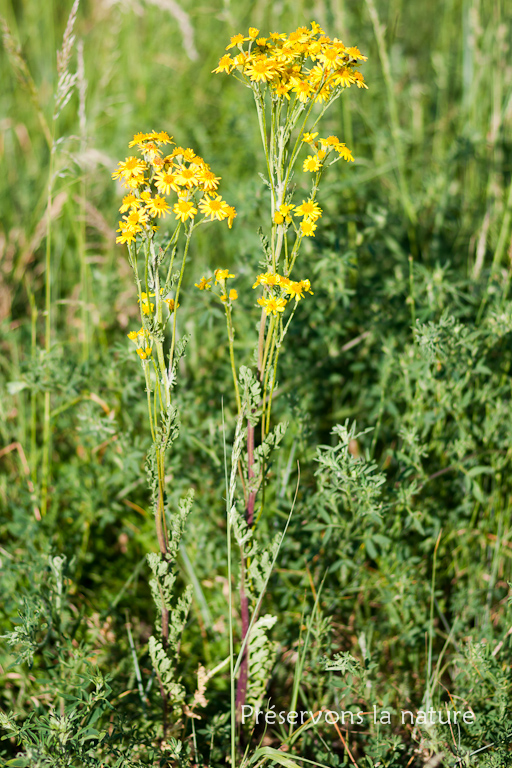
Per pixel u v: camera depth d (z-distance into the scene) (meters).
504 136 3.59
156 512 1.68
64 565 2.06
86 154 2.68
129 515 2.71
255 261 2.77
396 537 2.22
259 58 1.47
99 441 2.48
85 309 2.76
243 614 1.80
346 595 2.31
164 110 4.41
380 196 3.57
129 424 2.57
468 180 3.72
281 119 1.54
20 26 4.94
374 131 3.57
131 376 2.65
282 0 4.06
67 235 3.56
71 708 1.70
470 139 3.44
